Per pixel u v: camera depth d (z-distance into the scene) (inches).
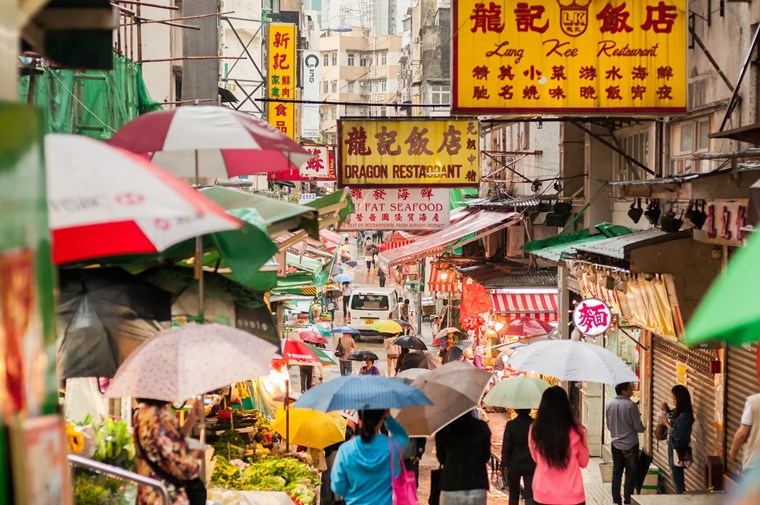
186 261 322.7
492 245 1053.8
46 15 185.9
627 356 663.8
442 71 2043.6
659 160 605.0
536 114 558.6
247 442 473.7
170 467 220.8
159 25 677.3
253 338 223.9
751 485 87.5
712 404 511.2
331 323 1402.6
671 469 522.6
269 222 272.4
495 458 600.4
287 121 1146.7
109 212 125.7
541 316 817.5
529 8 555.8
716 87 519.2
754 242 101.6
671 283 470.3
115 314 251.8
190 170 322.0
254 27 1574.8
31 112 99.2
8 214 91.4
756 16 462.3
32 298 98.3
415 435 355.6
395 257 849.5
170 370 208.7
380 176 681.6
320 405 301.9
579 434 348.8
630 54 555.2
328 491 442.9
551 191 852.6
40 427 99.6
